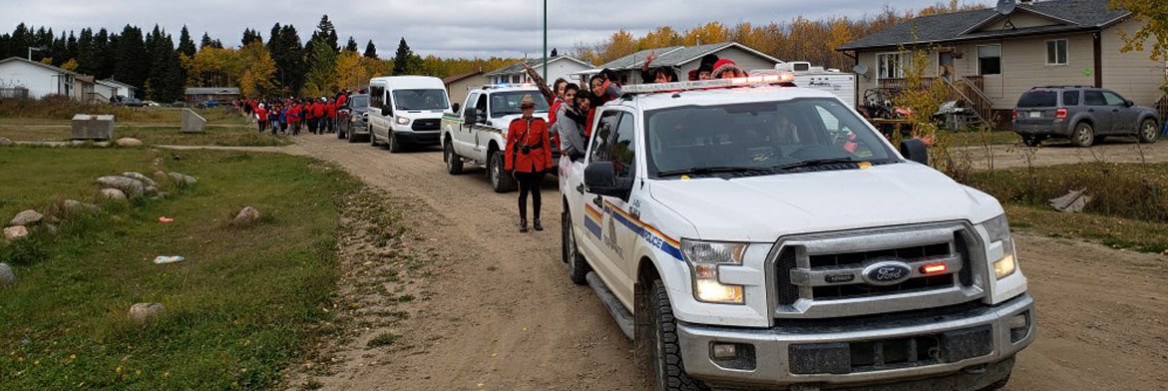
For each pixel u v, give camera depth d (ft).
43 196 41.91
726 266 13.39
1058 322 20.58
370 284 27.25
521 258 30.83
